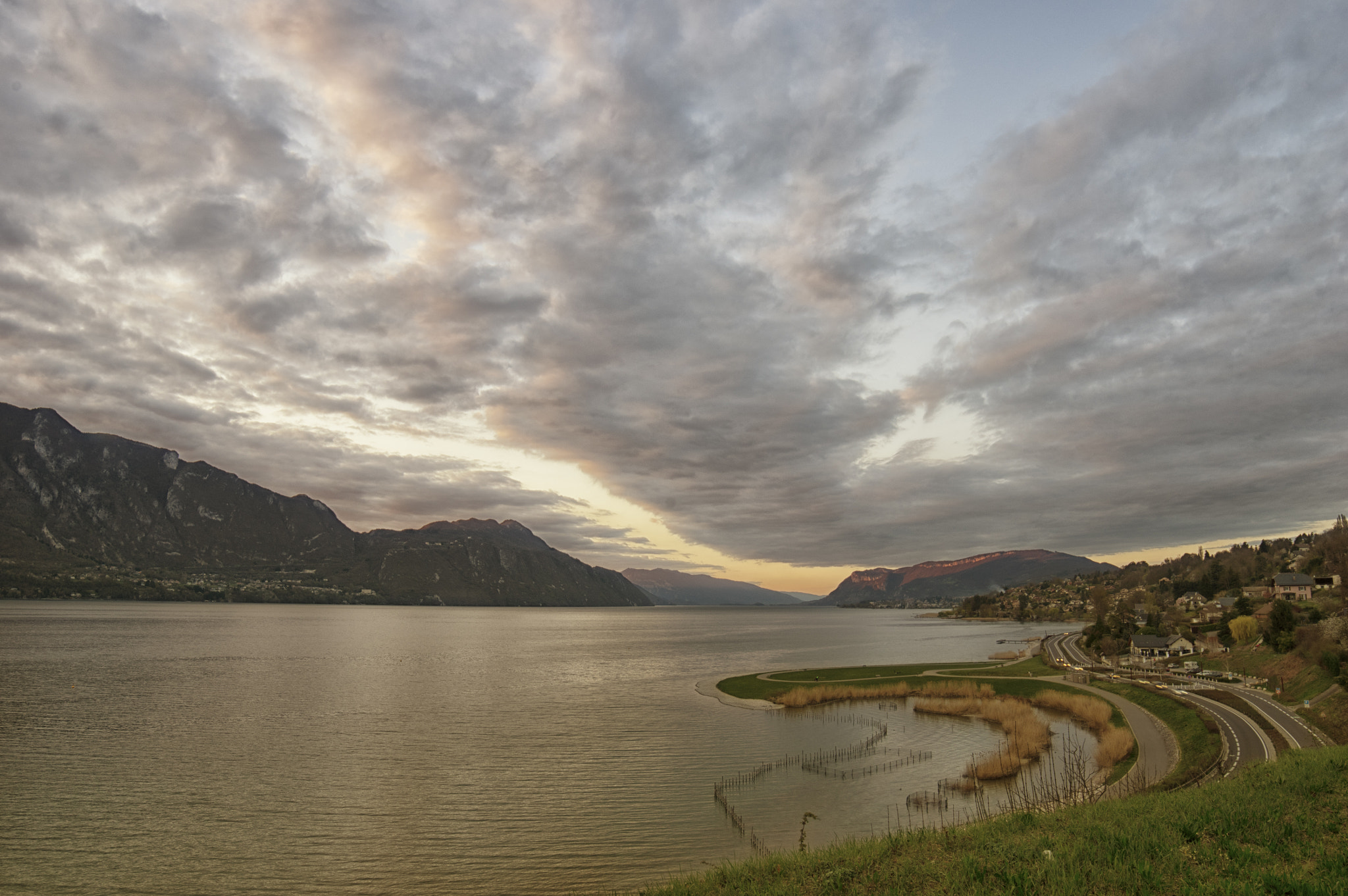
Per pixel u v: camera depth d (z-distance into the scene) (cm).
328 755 6844
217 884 4069
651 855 4475
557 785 5912
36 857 4416
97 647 17012
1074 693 10156
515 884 4075
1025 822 2569
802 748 7300
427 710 9356
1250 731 6738
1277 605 12000
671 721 8756
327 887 4044
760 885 2277
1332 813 2300
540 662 16412
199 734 7650
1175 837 2150
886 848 2442
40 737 7381
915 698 10619
